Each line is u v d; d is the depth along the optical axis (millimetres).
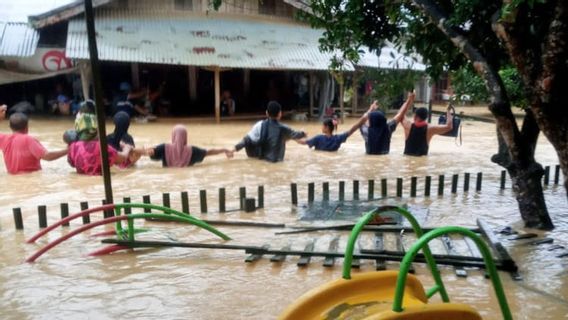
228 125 20016
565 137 4844
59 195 8156
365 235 6062
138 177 9469
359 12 7086
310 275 4887
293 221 6656
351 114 24438
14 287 4633
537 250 5496
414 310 2758
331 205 7449
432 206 7418
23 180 9195
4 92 22781
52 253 5523
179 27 21219
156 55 19141
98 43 18984
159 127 18844
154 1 21609
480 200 7797
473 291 4484
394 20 6816
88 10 5613
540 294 4418
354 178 9508
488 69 5609
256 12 23250
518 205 6906
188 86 24562
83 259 5344
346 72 21312
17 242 5906
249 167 10484
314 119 22922
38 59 19594
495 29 4902
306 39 22656
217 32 21391
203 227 5805
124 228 6391
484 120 21234
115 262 5254
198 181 9164
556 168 8914
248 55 20422
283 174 9820
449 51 6637
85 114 9680
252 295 4434
